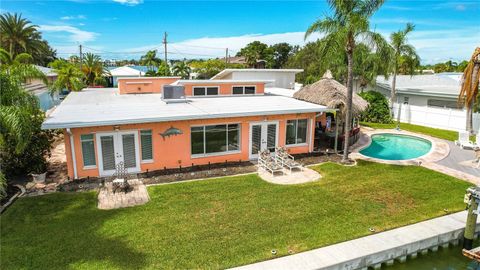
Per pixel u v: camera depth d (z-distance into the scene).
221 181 14.94
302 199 13.12
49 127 13.47
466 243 10.63
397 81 39.62
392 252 9.77
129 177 15.27
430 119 29.88
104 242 9.71
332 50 17.03
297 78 57.25
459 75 46.97
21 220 11.02
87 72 51.19
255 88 24.78
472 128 26.41
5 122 12.46
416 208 12.45
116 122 14.48
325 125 24.23
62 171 16.09
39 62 57.00
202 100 21.50
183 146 16.56
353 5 16.17
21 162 14.72
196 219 11.27
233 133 17.69
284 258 9.08
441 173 16.56
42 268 8.46
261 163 17.12
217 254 9.19
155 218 11.30
